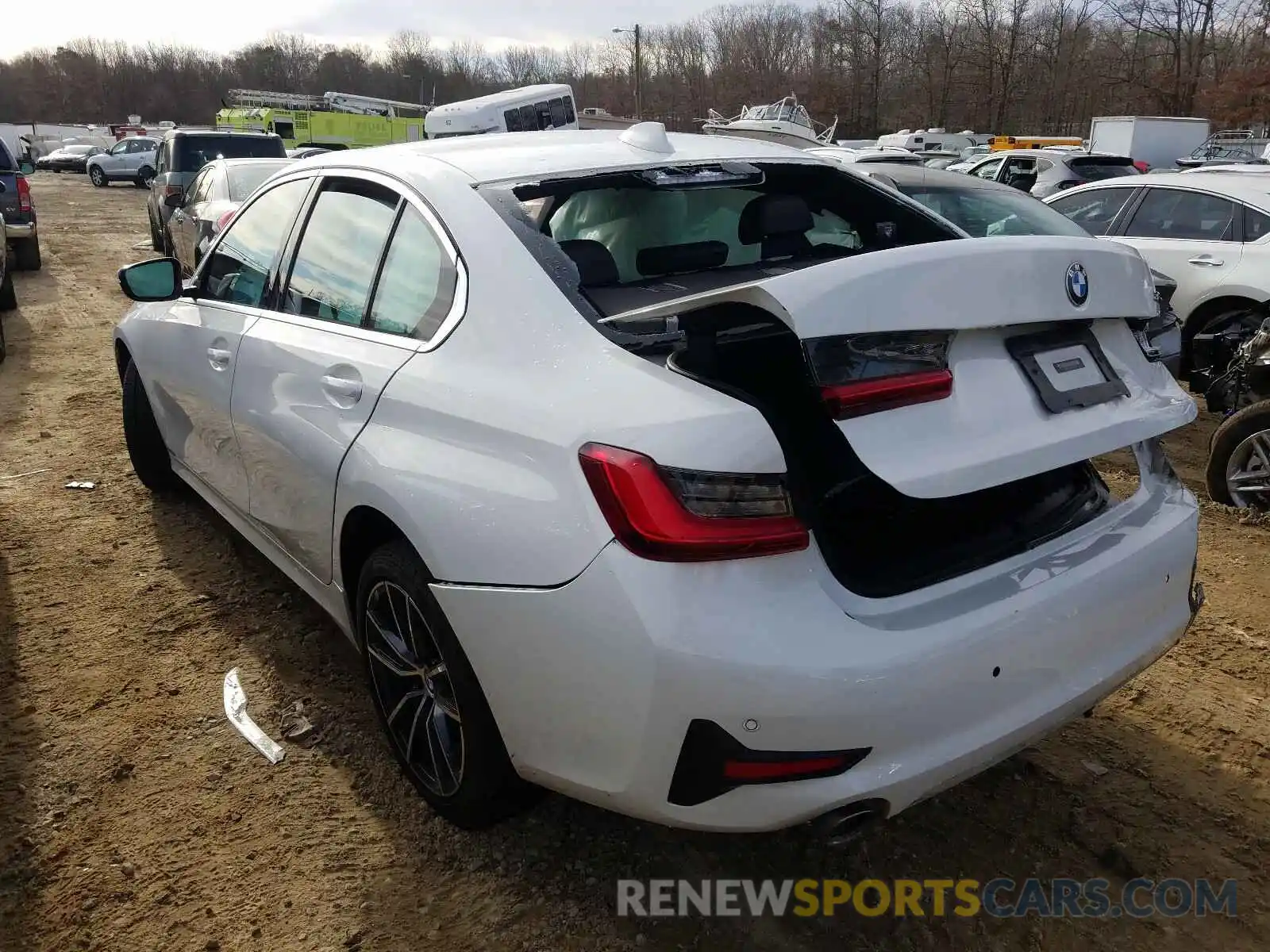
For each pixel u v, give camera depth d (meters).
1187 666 3.27
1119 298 2.18
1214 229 7.04
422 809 2.56
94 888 2.29
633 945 2.14
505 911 2.23
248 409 3.04
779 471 1.81
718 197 3.23
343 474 2.46
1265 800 2.62
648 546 1.77
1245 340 5.45
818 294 1.74
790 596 1.79
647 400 1.88
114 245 15.97
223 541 4.15
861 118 60.75
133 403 4.31
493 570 1.98
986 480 1.84
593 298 2.51
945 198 6.90
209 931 2.17
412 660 2.42
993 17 54.78
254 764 2.73
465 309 2.32
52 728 2.86
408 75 94.81
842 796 1.79
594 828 2.49
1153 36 50.25
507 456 2.02
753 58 66.56
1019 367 2.03
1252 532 4.40
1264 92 42.28
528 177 2.59
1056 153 13.40
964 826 2.51
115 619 3.49
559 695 1.92
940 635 1.85
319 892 2.28
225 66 99.88
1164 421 2.18
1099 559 2.13
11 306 9.74
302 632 3.41
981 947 2.15
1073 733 2.90
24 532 4.23
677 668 1.74
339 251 2.88
